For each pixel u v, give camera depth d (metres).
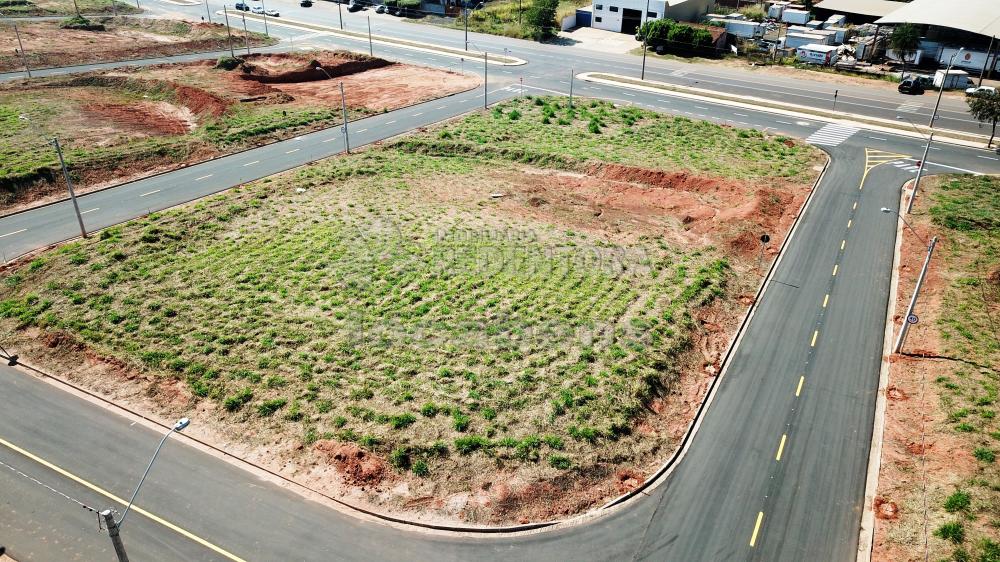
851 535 27.20
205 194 55.97
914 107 81.56
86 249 45.78
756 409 34.00
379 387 33.75
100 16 126.06
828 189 58.72
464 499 28.09
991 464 29.41
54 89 82.19
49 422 32.03
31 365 36.00
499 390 33.28
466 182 59.72
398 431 30.92
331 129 72.94
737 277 45.53
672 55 106.38
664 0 112.62
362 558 25.75
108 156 60.25
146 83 83.94
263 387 33.78
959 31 94.12
